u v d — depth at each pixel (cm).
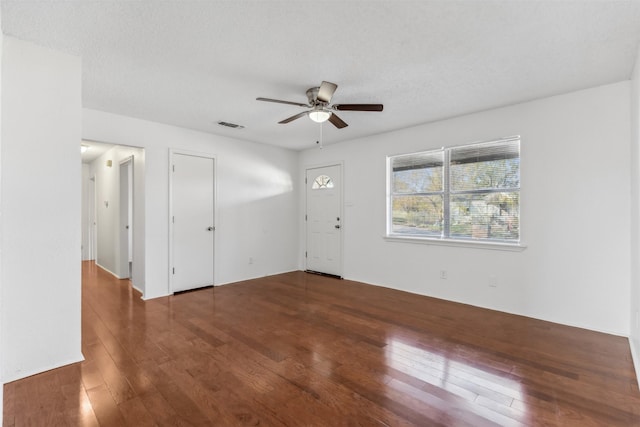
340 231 543
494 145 376
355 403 197
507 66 264
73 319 247
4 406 193
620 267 295
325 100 280
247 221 534
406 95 328
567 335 297
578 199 316
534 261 344
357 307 384
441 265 418
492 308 373
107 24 207
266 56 249
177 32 216
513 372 232
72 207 247
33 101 231
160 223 432
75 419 182
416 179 448
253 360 252
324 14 196
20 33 217
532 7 189
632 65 262
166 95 329
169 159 438
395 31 214
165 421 181
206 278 481
